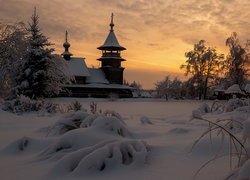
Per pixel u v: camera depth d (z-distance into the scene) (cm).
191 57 6962
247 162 225
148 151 421
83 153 369
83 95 7088
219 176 311
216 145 421
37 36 3534
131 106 3014
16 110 1689
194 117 297
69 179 328
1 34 3219
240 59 5806
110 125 488
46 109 1777
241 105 1194
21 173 353
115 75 7775
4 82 3130
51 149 429
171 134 591
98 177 329
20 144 479
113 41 8006
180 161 378
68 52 7712
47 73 3469
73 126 577
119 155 361
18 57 3250
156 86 8012
